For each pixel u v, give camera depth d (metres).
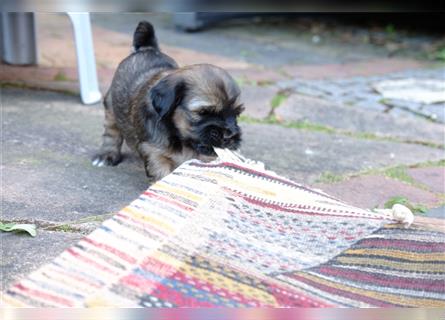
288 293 0.84
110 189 1.15
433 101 1.66
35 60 1.76
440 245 0.96
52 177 1.17
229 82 1.10
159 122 1.11
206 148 1.10
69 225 1.03
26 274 0.91
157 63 1.23
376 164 1.33
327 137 1.45
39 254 0.95
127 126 1.20
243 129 1.45
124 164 1.25
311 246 0.94
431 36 2.39
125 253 0.87
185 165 1.06
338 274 0.89
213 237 0.92
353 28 2.49
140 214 0.94
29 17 1.71
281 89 1.71
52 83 1.64
